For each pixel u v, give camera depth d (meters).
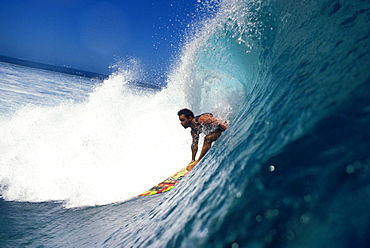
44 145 3.46
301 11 1.57
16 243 1.59
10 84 14.71
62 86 21.33
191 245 0.61
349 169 0.45
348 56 0.71
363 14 0.86
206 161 1.12
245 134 0.91
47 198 2.69
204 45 3.78
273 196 0.54
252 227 0.52
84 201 2.57
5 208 2.35
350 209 0.40
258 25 2.55
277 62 1.31
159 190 2.59
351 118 0.53
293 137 0.63
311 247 0.40
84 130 3.72
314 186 0.48
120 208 2.20
